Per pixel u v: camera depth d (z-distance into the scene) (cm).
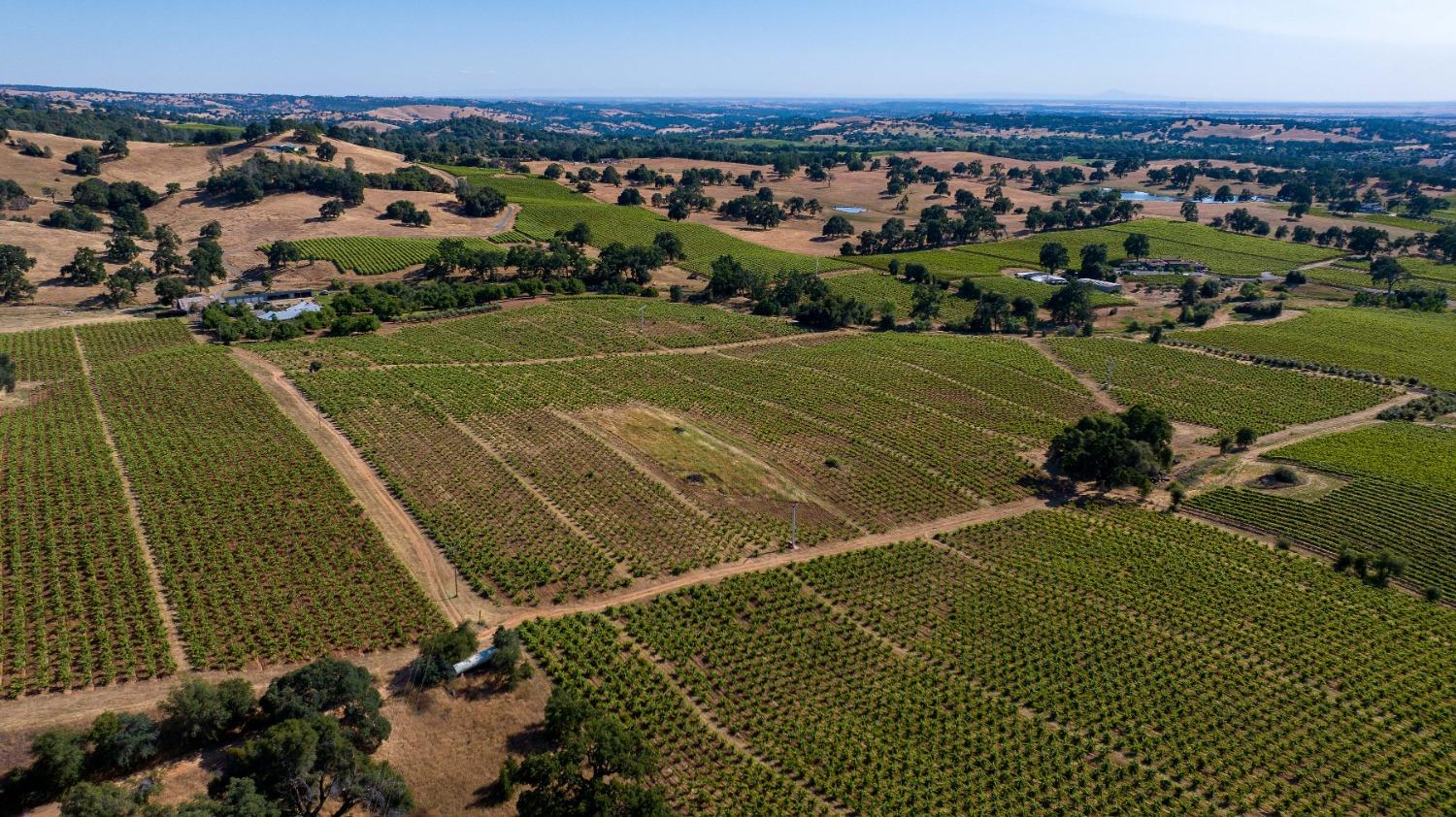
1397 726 7006
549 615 8006
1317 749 6700
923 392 15162
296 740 5366
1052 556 9562
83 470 10169
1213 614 8500
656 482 10912
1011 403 14775
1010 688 7325
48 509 9138
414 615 7806
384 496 10144
